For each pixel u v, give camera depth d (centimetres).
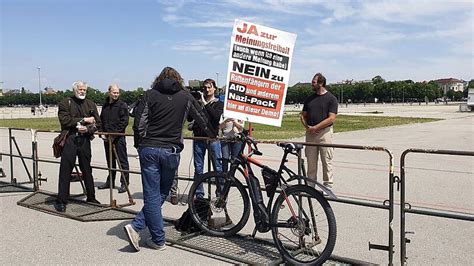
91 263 462
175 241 521
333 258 469
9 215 657
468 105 5944
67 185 682
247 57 504
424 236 552
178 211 686
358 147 443
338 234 560
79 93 716
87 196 731
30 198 760
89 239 543
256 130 2606
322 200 446
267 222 487
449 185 880
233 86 500
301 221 468
